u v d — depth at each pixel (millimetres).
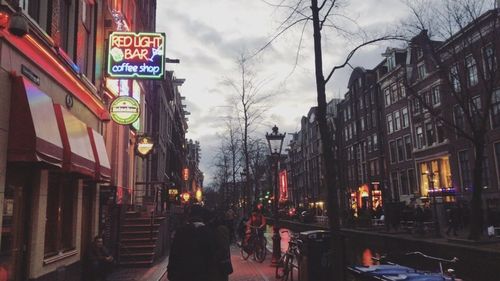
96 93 13898
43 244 9461
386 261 9109
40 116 8273
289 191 105688
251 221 18375
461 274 15742
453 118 39312
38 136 7816
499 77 22141
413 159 49156
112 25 15297
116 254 15414
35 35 8719
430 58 30219
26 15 8312
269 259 18094
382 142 56438
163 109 40500
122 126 18688
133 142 22172
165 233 20703
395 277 7039
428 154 46031
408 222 30766
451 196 39875
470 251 18031
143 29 27750
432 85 42969
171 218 25844
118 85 17188
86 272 11008
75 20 12188
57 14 10219
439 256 20438
